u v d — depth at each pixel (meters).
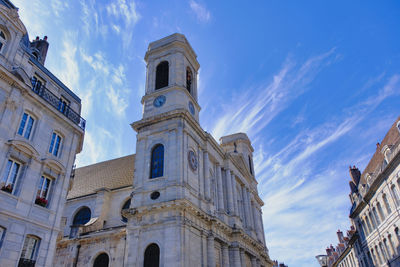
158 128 28.08
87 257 26.92
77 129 21.52
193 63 35.19
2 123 16.20
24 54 19.03
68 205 35.81
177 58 32.03
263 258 39.34
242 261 30.34
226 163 34.75
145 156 27.39
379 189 32.59
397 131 31.16
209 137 30.84
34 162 17.83
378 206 34.03
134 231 24.08
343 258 60.72
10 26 18.14
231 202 32.47
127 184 34.72
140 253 23.06
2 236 15.25
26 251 16.55
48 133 19.31
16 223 16.00
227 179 33.81
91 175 41.28
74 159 21.09
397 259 29.95
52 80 21.22
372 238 37.41
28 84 18.19
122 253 25.36
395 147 28.11
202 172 28.83
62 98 22.02
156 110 29.64
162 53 33.22
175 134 26.86
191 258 22.91
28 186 17.14
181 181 24.52
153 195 25.06
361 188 40.03
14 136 16.88
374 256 37.81
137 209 24.36
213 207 28.22
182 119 27.56
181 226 22.69
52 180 19.20
